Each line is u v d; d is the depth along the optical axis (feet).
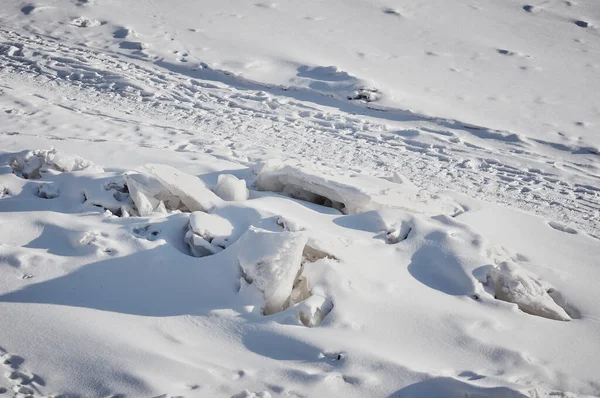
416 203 21.11
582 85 44.86
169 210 19.89
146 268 16.58
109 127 31.35
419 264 17.85
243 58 44.80
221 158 27.20
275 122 35.19
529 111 39.70
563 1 63.52
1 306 15.07
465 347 14.69
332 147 32.04
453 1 62.13
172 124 33.50
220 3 57.16
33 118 31.58
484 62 48.16
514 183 29.12
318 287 15.85
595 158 33.53
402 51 49.16
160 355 13.51
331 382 13.14
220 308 15.37
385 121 36.73
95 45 46.19
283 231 17.39
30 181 21.26
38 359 13.39
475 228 19.88
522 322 15.97
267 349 14.21
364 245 18.10
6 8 52.54
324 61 45.11
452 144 33.83
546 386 13.71
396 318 15.35
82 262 16.75
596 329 16.06
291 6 57.62
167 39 47.73
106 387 12.66
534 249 20.13
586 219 25.32
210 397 12.60
